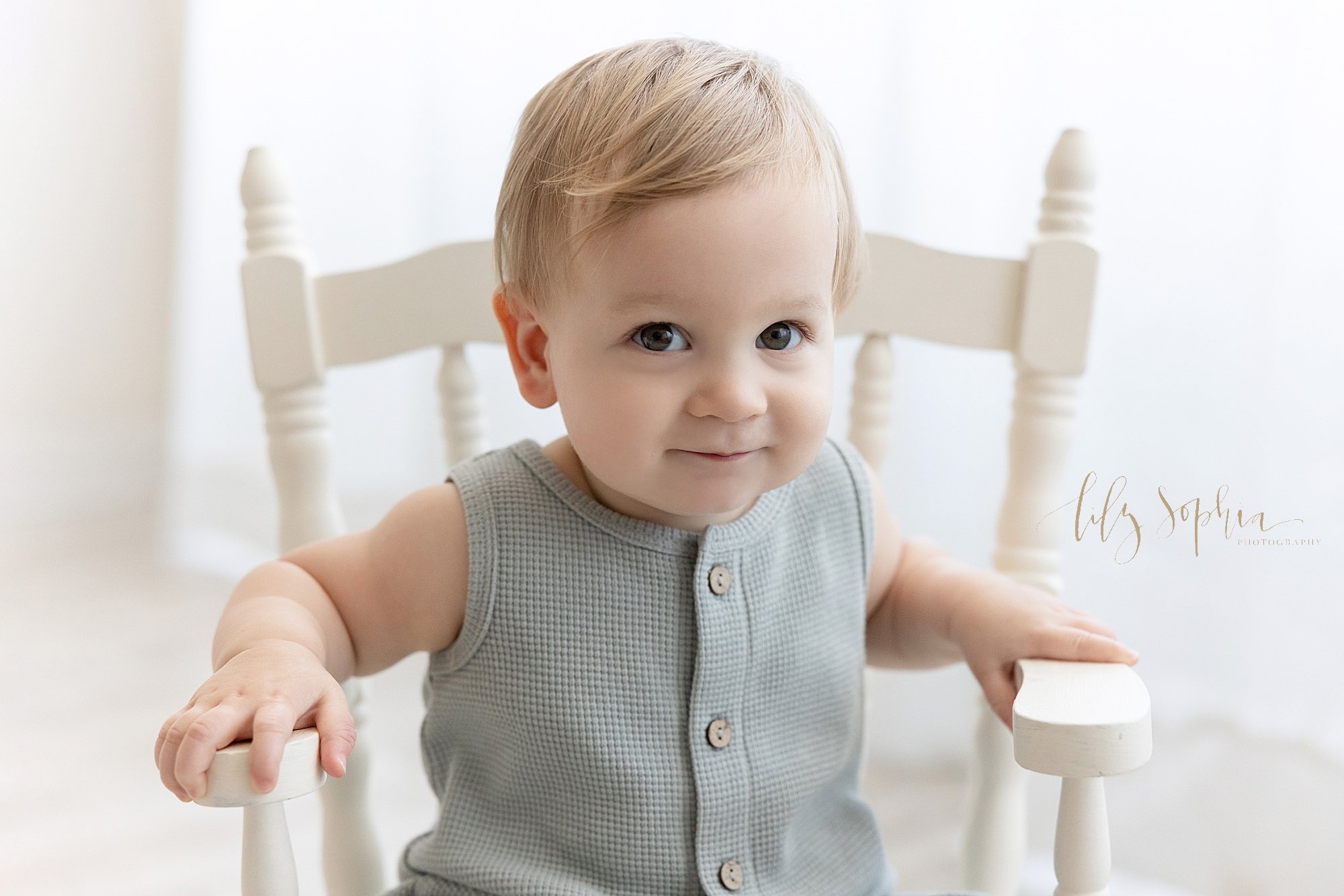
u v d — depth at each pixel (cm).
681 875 81
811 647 88
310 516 99
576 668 81
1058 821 68
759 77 75
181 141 296
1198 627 152
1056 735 65
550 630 81
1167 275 150
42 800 185
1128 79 152
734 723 84
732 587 84
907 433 167
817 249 72
